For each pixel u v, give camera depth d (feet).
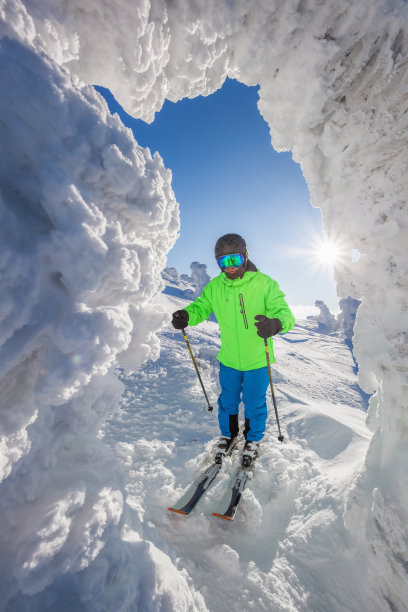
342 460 8.15
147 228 3.61
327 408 14.96
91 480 3.78
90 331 2.63
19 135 2.40
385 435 5.93
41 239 2.44
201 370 15.39
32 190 2.50
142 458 8.07
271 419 11.17
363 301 6.64
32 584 2.55
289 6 5.00
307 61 5.55
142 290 3.60
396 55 4.81
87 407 3.91
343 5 4.77
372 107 5.36
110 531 3.50
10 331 2.30
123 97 4.69
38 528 2.74
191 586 4.25
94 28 3.90
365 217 5.92
